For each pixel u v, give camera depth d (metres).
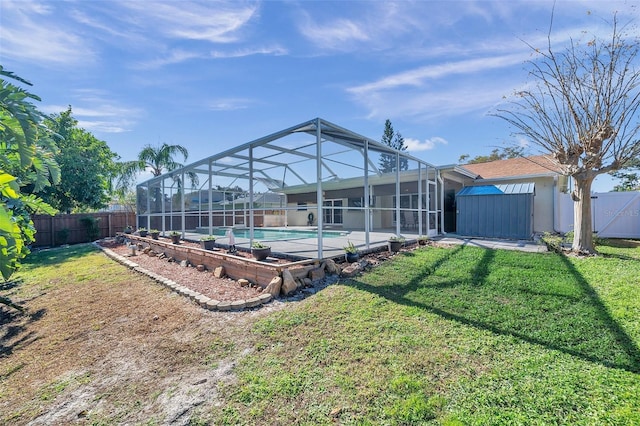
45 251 12.48
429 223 11.38
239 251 8.07
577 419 2.00
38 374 3.07
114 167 19.03
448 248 8.35
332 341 3.26
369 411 2.21
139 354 3.33
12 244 2.72
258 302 4.51
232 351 3.23
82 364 3.21
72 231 15.62
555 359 2.71
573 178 7.39
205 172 11.56
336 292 4.76
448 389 2.39
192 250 7.81
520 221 10.59
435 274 5.59
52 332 4.12
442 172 12.21
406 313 3.86
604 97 6.84
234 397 2.46
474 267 5.96
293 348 3.19
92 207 17.12
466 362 2.74
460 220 12.00
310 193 18.89
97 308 4.95
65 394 2.69
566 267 5.73
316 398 2.39
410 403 2.24
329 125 6.21
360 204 16.06
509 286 4.73
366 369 2.72
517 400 2.21
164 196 12.59
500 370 2.59
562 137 7.62
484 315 3.71
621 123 6.71
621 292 4.18
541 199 12.40
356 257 6.58
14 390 2.81
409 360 2.81
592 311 3.63
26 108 2.97
